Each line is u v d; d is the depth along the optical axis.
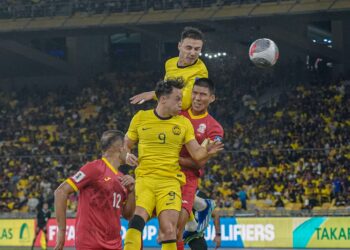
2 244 52.00
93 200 14.33
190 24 68.69
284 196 55.09
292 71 74.62
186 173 15.78
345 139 61.06
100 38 84.62
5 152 70.88
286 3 63.47
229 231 47.66
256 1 64.81
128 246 14.62
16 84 86.56
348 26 74.56
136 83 80.25
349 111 65.94
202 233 17.81
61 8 71.81
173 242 14.63
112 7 70.19
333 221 45.78
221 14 65.38
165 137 14.88
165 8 68.50
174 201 14.88
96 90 80.88
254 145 64.31
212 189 57.50
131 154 15.41
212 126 16.23
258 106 71.88
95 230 14.32
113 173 14.52
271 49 15.80
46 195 59.25
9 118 79.00
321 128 63.94
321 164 57.62
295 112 67.75
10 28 71.69
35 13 72.00
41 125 76.88
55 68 81.44
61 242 14.25
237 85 75.25
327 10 61.16
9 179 64.62
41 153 70.19
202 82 15.98
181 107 16.09
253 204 54.69
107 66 84.25
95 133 72.50
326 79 74.31
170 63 16.45
